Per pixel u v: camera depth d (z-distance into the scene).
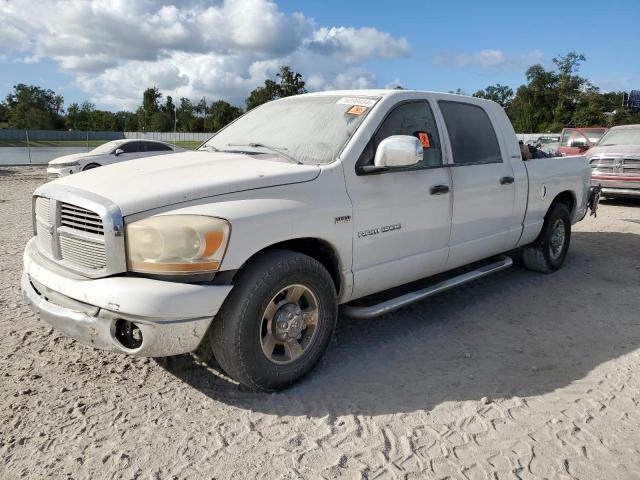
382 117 3.79
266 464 2.59
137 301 2.71
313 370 3.56
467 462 2.63
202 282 2.88
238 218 2.92
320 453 2.68
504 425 2.96
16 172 22.09
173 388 3.29
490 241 4.80
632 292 5.35
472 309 4.80
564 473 2.57
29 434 2.79
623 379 3.51
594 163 11.23
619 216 10.04
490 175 4.64
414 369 3.62
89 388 3.27
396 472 2.55
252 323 3.01
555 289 5.42
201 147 4.36
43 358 3.65
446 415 3.05
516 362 3.75
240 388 3.30
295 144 3.80
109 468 2.54
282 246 3.40
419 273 4.17
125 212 2.81
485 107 4.87
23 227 8.52
